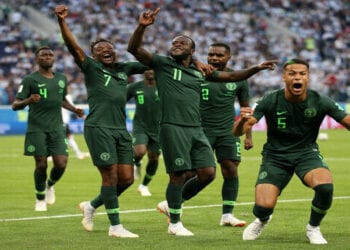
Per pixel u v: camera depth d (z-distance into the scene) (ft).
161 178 55.88
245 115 27.27
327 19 163.53
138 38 29.01
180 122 29.73
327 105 27.53
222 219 33.09
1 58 127.44
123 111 30.81
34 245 27.50
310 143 28.14
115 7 146.30
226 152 33.83
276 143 28.22
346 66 151.43
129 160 30.94
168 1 152.25
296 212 36.96
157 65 29.86
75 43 29.86
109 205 29.73
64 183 52.31
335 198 42.83
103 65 30.50
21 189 48.73
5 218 35.35
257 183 28.04
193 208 38.91
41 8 142.00
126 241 28.37
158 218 35.47
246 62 144.56
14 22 135.13
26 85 38.32
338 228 31.63
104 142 30.01
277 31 157.28
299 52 152.15
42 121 38.50
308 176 27.40
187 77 29.86
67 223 33.65
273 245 27.17
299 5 165.37
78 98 119.03
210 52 33.76
